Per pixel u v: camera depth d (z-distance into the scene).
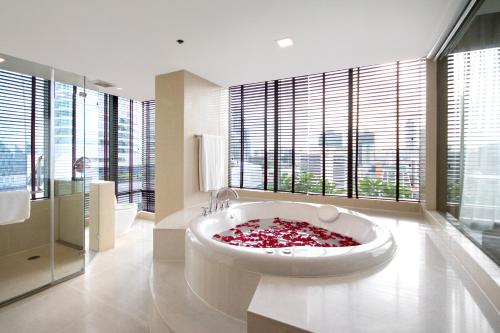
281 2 1.59
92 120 3.67
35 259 2.39
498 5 1.23
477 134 1.50
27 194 2.15
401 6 1.63
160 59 2.52
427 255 1.57
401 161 2.74
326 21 1.82
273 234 2.52
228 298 1.38
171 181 2.95
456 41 1.91
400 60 2.54
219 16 1.75
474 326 0.91
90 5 1.59
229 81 3.29
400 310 1.00
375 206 2.84
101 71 2.86
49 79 2.44
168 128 2.95
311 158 3.20
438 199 2.39
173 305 1.47
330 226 2.62
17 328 1.59
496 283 1.05
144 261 2.61
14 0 1.52
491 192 1.30
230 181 3.76
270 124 3.46
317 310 1.00
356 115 2.92
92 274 2.33
